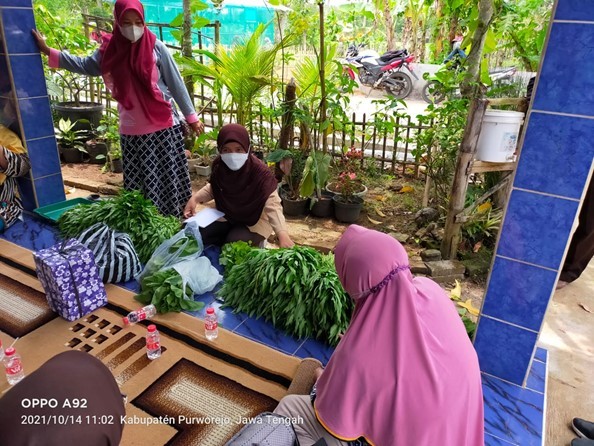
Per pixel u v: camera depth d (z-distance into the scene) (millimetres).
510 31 3645
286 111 4164
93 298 2479
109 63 3076
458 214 3223
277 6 4512
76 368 1096
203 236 3273
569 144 1717
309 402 1598
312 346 2312
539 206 1832
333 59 4766
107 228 2818
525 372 2092
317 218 4168
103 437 1034
